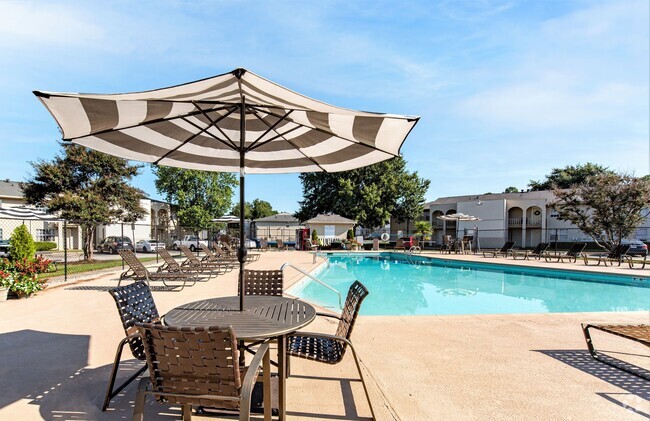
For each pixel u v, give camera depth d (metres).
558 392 2.77
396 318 5.05
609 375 3.11
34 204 15.73
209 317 2.50
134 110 2.60
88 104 2.31
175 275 7.80
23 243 7.77
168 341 1.73
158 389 1.82
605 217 19.16
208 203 34.50
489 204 32.03
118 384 2.84
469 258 17.44
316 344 2.79
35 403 2.52
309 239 25.17
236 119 3.42
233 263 13.30
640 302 9.03
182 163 4.25
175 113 3.00
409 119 2.46
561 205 21.09
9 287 6.35
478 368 3.23
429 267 16.72
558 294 10.13
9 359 3.38
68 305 5.90
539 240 31.72
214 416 2.32
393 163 32.38
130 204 16.84
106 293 7.08
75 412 2.40
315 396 2.65
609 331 3.33
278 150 3.97
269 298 3.25
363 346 3.82
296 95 2.21
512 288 11.25
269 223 37.84
